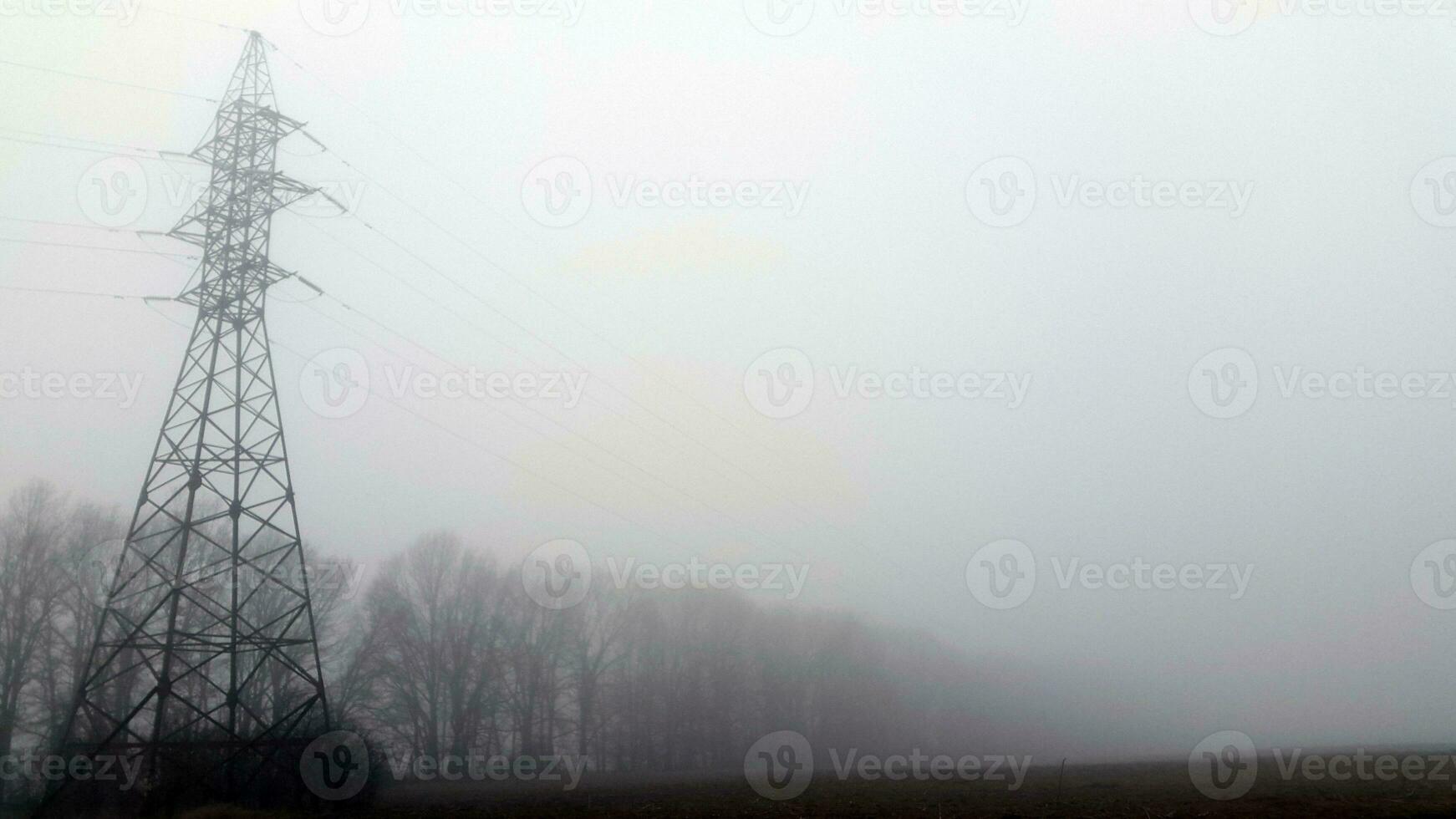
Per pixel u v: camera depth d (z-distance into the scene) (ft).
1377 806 74.74
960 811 78.38
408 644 155.02
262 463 88.12
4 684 113.60
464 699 158.61
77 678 116.57
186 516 83.76
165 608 112.37
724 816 76.13
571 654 172.04
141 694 119.24
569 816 76.74
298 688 106.11
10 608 116.16
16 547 118.32
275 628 128.36
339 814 78.69
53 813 73.72
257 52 100.89
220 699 120.78
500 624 165.89
